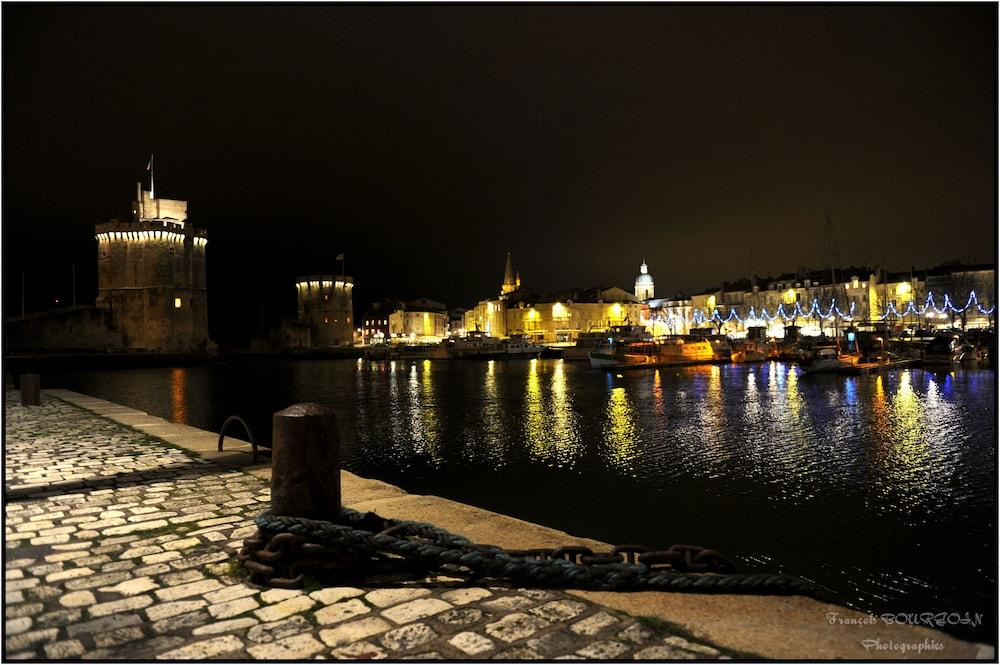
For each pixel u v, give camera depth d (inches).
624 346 3152.1
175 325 3941.9
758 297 5226.4
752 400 1551.4
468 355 4269.2
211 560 219.3
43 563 215.9
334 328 5457.7
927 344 2901.1
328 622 169.8
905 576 459.2
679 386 2010.3
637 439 1030.4
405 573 207.6
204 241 4229.8
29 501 300.7
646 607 179.8
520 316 5826.8
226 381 2564.0
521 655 150.6
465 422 1269.7
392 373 3024.1
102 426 574.6
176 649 154.1
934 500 646.5
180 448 450.6
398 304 6683.1
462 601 184.5
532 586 196.4
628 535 562.3
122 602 183.2
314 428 214.8
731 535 554.9
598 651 152.6
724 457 871.7
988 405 1354.6
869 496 663.8
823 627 166.7
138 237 3858.3
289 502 211.0
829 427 1104.8
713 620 171.3
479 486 753.0
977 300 3905.0
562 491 718.5
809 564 483.5
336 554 202.2
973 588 434.0
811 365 2330.2
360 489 325.4
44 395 960.9
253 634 162.4
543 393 1860.2
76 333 3656.5
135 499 304.3
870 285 4458.7
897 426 1097.4
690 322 5871.1
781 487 708.0
